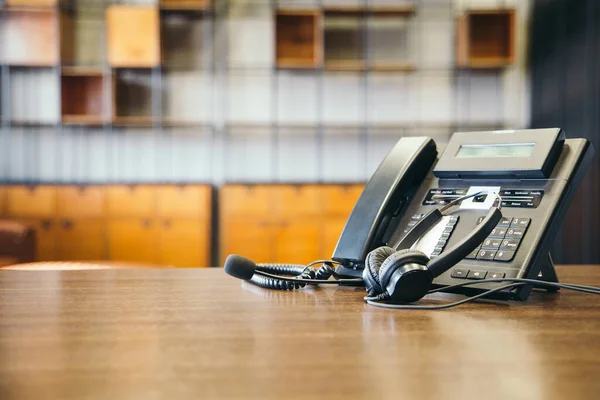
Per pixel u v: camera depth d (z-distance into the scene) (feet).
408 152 3.06
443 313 2.13
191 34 17.51
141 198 15.76
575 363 1.39
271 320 1.97
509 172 2.66
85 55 17.43
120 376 1.28
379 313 2.12
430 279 2.31
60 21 16.51
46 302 2.37
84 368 1.35
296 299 2.48
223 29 17.79
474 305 2.31
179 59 17.51
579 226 13.75
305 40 16.79
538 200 2.56
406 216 2.92
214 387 1.20
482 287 2.44
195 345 1.58
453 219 2.71
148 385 1.21
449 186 2.90
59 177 17.51
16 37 16.28
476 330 1.80
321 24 16.49
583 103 14.26
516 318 2.02
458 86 17.94
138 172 17.67
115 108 16.79
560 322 1.94
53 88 17.40
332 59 17.51
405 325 1.88
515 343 1.61
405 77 17.94
